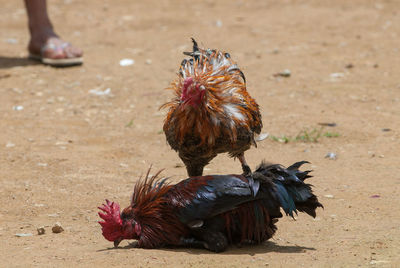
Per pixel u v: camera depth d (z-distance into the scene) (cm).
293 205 1784
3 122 3538
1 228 2130
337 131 3306
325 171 2697
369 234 1934
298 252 1794
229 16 6488
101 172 2762
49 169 2797
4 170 2784
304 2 7038
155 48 5316
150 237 1839
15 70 4591
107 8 6962
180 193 1827
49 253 1839
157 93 4091
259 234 1834
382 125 3381
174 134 2022
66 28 6156
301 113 3641
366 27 5862
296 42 5406
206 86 1959
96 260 1733
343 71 4525
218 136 1991
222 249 1805
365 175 2620
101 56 5069
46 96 4041
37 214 2280
